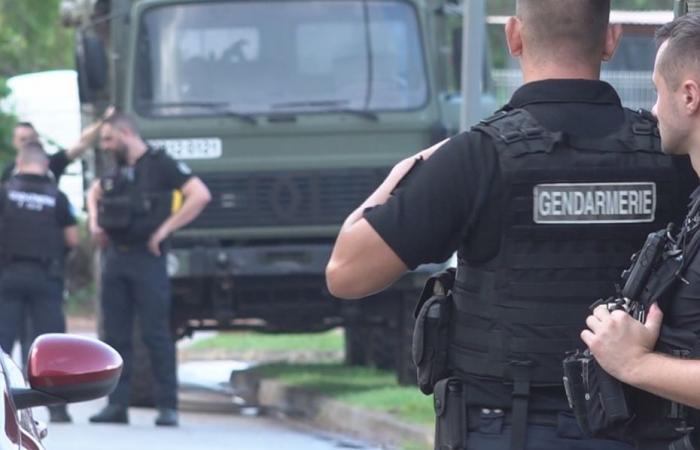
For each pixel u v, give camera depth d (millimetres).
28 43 85812
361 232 11766
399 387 38188
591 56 12086
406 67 38719
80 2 44188
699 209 10953
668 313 10961
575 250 11742
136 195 34000
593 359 11094
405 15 38906
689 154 11234
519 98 12062
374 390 37594
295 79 38719
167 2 38656
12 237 35750
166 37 38656
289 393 39375
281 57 38719
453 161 11789
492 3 82625
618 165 11836
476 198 11742
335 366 45312
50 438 31781
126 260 34250
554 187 11742
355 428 34094
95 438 32062
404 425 31609
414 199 11727
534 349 11656
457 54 39625
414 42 38812
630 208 11836
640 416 11070
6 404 11984
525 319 11688
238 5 38875
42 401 12594
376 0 38906
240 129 38375
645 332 10852
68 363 12594
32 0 85250
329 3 38906
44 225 35781
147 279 34219
